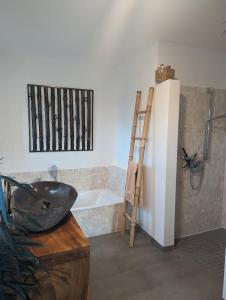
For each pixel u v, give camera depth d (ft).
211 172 9.68
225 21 6.58
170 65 8.43
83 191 11.56
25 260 3.26
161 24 6.80
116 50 9.18
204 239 9.23
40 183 5.22
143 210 9.48
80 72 10.85
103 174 11.94
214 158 9.66
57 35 7.72
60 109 10.59
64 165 11.08
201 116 9.11
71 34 7.61
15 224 3.56
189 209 9.46
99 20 6.58
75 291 3.89
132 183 8.92
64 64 10.49
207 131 9.23
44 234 4.19
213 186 9.81
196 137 9.15
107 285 6.53
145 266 7.41
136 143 9.68
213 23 6.72
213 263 7.60
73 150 11.14
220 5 5.68
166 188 7.98
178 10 5.96
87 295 3.97
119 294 6.19
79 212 9.07
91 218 9.33
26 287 3.33
